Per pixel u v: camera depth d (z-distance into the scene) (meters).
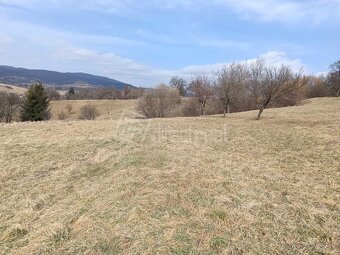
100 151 11.74
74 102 94.25
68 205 7.13
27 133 16.28
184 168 8.84
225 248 5.05
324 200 6.60
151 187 7.44
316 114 23.11
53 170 10.00
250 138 13.63
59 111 83.94
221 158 10.13
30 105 60.72
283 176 8.23
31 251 5.41
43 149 12.54
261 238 5.30
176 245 5.14
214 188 7.35
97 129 17.17
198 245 5.14
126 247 5.19
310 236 5.32
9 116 65.44
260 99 23.20
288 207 6.34
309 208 6.25
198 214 6.11
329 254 4.82
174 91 57.28
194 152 10.95
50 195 7.95
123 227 5.73
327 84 63.62
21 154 11.88
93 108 77.19
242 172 8.59
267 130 15.56
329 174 8.24
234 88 27.42
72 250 5.26
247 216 6.00
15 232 6.18
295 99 37.97
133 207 6.39
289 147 11.50
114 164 9.88
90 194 7.53
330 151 10.50
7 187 8.69
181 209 6.33
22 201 7.66
